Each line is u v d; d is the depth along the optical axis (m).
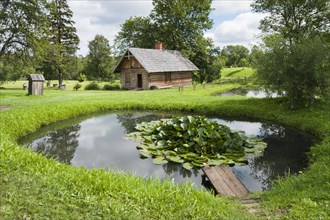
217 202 4.69
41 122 13.65
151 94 25.28
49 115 14.62
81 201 4.22
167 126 11.25
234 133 10.73
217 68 49.19
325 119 12.67
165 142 10.30
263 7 29.16
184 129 10.54
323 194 4.67
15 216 3.62
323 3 25.81
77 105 17.39
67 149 10.48
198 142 9.70
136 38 50.78
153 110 18.66
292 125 13.30
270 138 11.77
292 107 15.09
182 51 45.50
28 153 6.57
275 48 15.45
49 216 3.74
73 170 5.68
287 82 15.05
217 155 9.19
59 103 17.83
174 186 5.18
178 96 23.08
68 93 27.19
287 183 5.98
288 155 9.62
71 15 43.66
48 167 5.52
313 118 13.04
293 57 14.66
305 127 12.42
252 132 12.89
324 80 14.20
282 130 13.09
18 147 7.18
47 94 25.30
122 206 4.16
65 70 44.25
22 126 11.97
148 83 33.84
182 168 8.58
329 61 14.34
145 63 33.47
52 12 31.19
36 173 5.02
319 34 25.61
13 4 26.72
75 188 4.61
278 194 5.41
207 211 4.19
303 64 14.27
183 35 48.12
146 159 9.35
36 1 27.81
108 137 12.13
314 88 14.70
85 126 14.27
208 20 48.81
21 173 4.96
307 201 4.34
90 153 10.00
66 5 43.19
